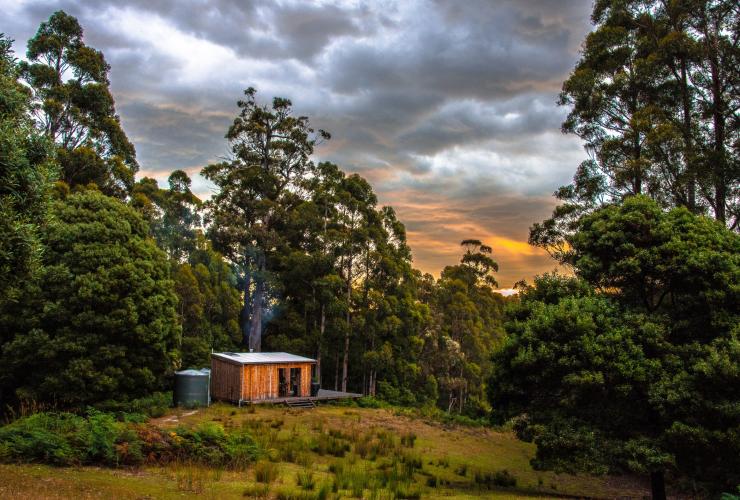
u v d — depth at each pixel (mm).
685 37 22344
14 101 9422
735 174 19844
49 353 19547
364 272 40688
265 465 11883
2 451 9875
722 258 12758
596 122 25719
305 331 40031
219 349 37250
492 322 59562
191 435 12523
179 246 39156
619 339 12945
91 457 10570
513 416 15242
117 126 38969
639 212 14172
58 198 26438
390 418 25594
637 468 11758
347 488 11125
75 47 39188
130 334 21109
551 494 14484
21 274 9414
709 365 11648
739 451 11492
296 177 46625
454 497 11484
